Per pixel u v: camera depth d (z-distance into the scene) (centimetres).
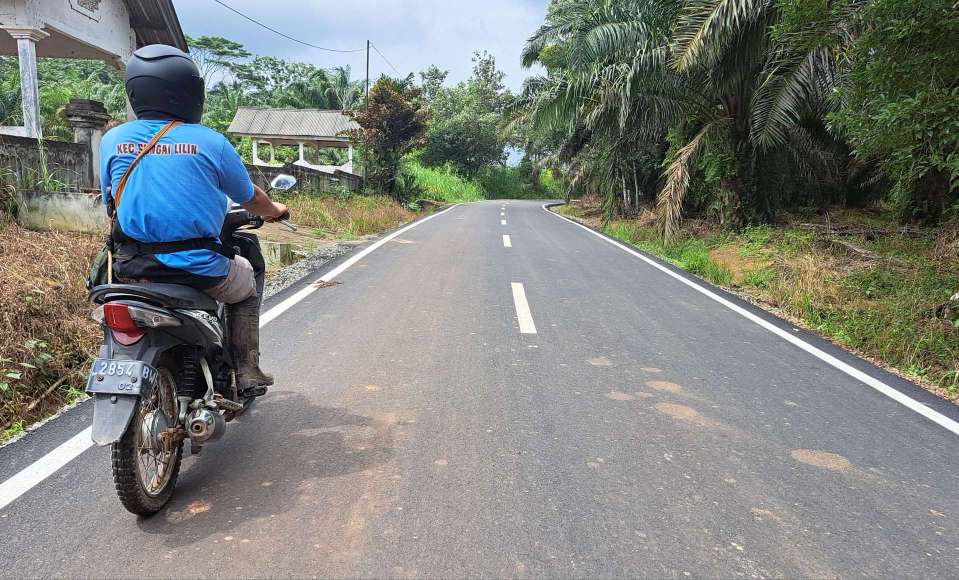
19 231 675
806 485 309
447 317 627
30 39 1101
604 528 262
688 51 961
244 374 317
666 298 780
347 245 1153
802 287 790
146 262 262
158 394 270
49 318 479
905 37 549
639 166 2016
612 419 382
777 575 236
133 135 263
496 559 238
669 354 532
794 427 384
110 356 249
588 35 1348
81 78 4772
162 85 264
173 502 275
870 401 439
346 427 357
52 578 221
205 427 271
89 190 884
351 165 3183
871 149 648
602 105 1370
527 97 1894
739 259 1122
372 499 279
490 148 5412
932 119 556
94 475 298
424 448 333
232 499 278
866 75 600
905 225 1198
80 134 983
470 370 465
